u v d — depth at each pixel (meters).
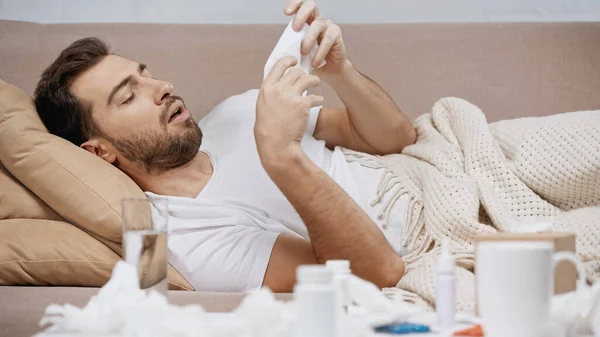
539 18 2.48
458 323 0.92
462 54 2.15
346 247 1.41
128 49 2.14
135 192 1.56
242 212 1.60
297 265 1.49
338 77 1.76
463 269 1.34
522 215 1.54
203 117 2.07
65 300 1.28
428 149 1.73
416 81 2.14
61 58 1.75
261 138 1.40
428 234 1.54
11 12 2.45
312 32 1.56
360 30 2.18
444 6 2.48
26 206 1.56
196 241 1.51
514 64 2.14
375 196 1.66
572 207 1.56
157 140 1.69
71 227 1.51
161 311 0.85
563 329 0.83
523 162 1.58
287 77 1.44
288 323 0.82
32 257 1.45
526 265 0.79
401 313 0.91
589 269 1.31
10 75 2.10
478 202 1.54
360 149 1.91
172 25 2.19
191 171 1.74
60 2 2.46
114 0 2.46
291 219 1.65
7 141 1.53
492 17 2.48
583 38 2.15
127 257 0.94
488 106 2.13
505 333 0.79
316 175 1.40
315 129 1.94
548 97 2.13
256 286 1.48
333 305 0.77
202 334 0.81
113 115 1.69
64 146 1.55
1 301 1.28
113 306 0.87
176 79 2.13
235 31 2.18
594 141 1.51
